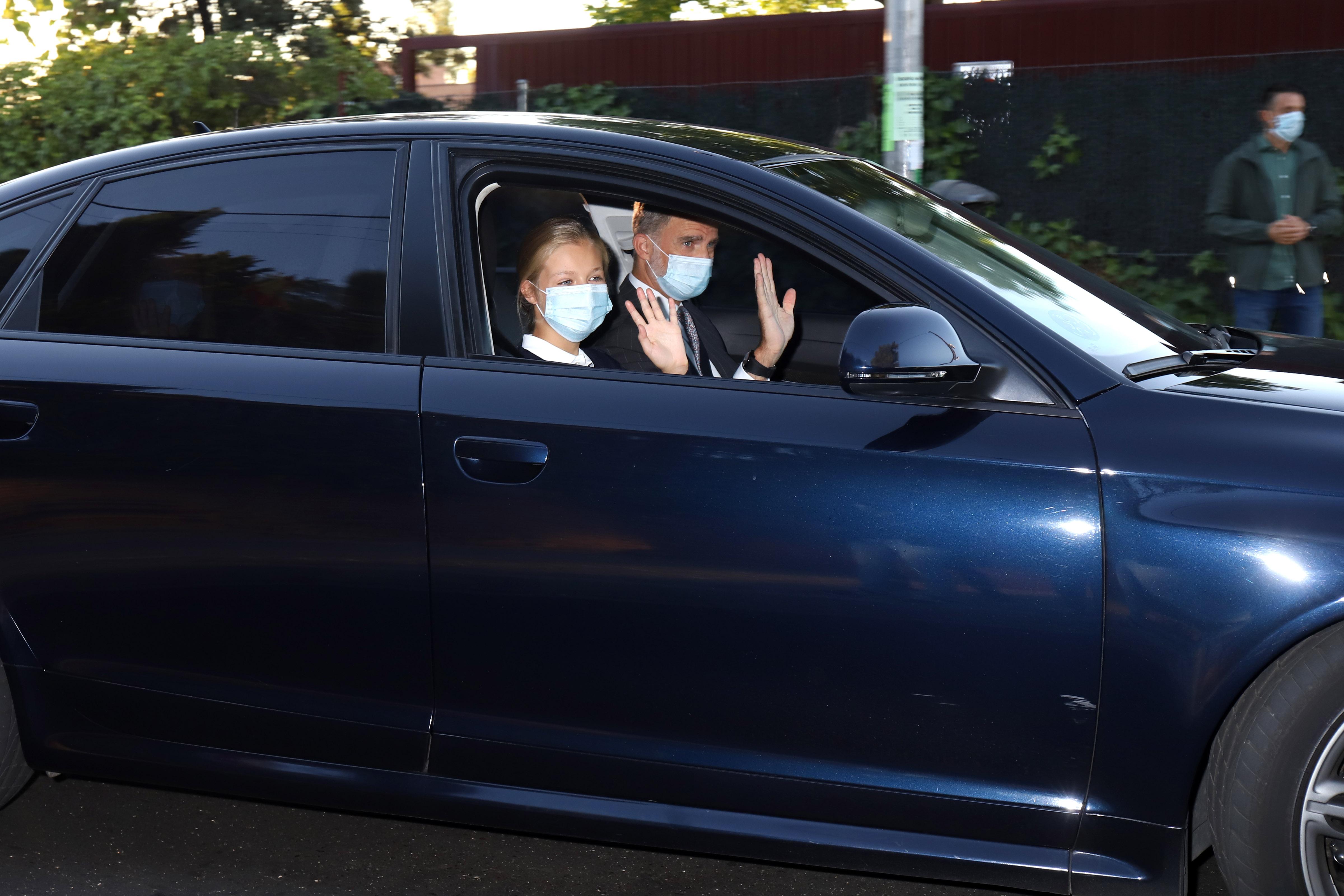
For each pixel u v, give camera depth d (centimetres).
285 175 300
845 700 256
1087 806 250
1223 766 247
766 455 256
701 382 267
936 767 256
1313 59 780
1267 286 587
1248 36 984
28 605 301
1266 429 246
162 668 295
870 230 271
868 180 316
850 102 875
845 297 336
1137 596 240
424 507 271
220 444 282
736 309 350
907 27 607
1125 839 249
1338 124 778
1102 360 262
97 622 297
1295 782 241
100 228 308
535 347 295
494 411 269
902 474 250
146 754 301
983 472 247
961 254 285
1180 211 820
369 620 278
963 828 258
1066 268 323
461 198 287
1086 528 243
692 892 303
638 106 951
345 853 320
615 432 263
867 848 261
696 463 259
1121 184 831
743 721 263
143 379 289
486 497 267
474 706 277
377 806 288
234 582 284
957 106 858
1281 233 573
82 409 291
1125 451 244
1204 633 237
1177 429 246
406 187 290
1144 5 1016
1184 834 246
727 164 280
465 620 272
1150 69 816
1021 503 246
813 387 263
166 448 286
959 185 396
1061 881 254
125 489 288
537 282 292
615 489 262
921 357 240
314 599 280
